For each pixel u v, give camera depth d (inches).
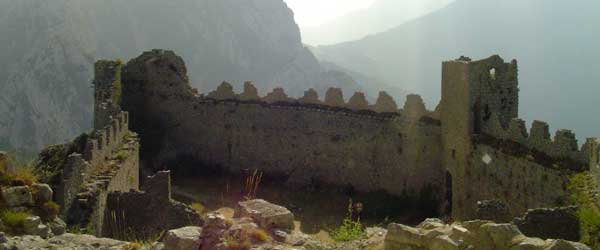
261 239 621.3
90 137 1414.9
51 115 3890.3
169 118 2190.0
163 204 1126.4
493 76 1573.6
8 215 714.8
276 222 659.4
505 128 1478.8
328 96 2021.4
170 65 2192.4
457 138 1614.2
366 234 775.1
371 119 1908.2
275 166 2064.5
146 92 2206.0
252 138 2097.7
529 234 842.2
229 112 2128.4
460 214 1583.4
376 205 1804.9
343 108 1983.3
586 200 888.3
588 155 1154.7
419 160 1784.0
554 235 838.5
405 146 1827.0
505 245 535.8
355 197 1894.7
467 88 1561.3
